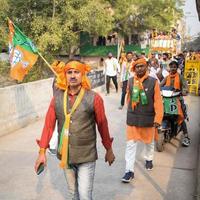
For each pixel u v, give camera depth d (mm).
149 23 29422
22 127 9016
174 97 7219
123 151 7223
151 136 5625
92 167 3672
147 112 5414
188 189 5324
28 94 9422
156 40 26500
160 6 29859
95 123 3721
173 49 26219
